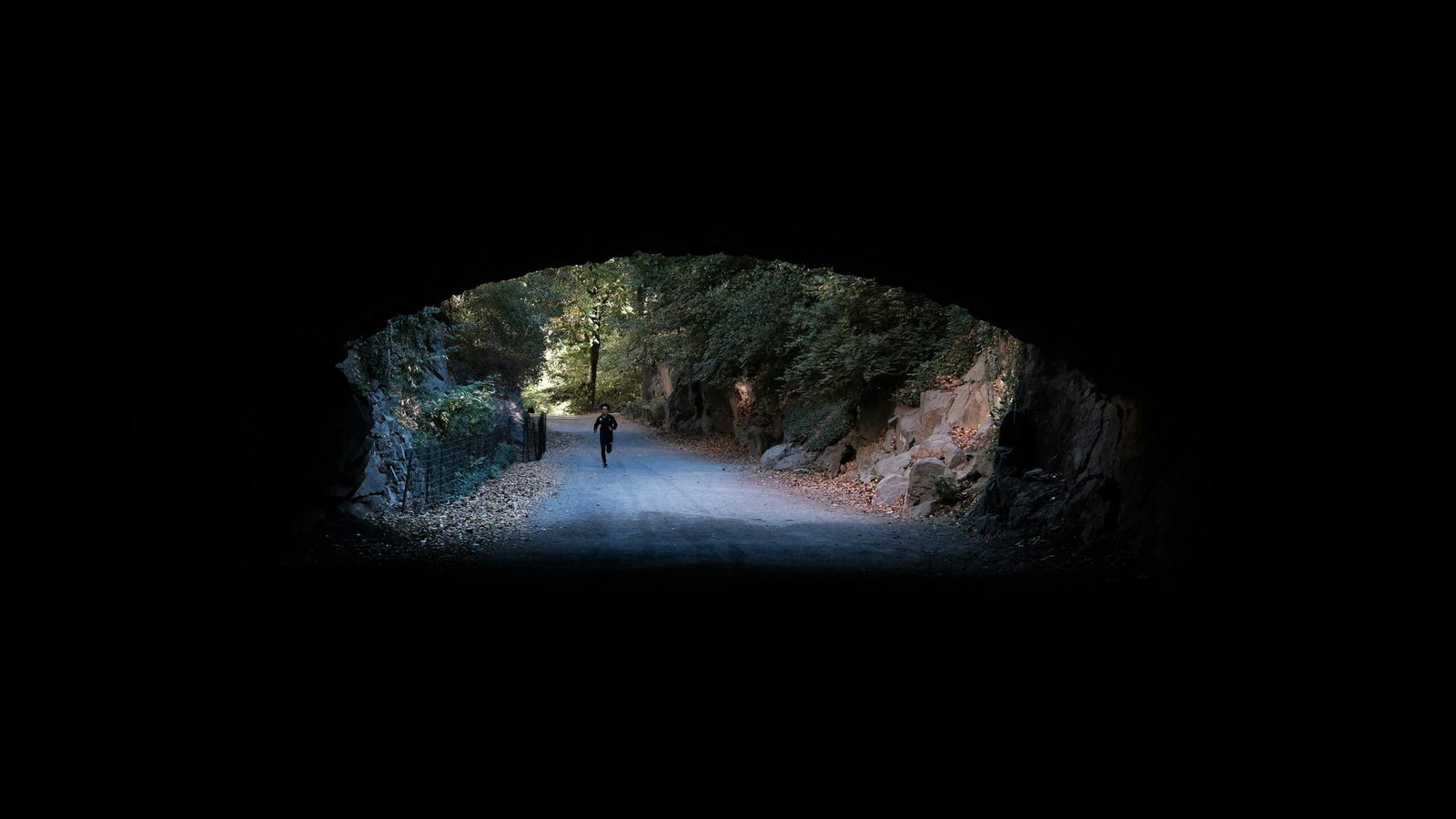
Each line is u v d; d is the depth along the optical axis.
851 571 10.08
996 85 5.54
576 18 4.93
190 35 4.45
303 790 3.78
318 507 11.72
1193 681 5.58
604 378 51.09
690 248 10.16
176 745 4.31
